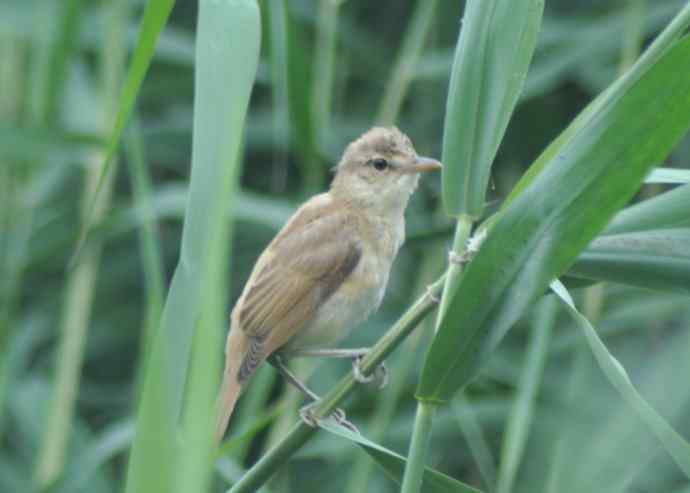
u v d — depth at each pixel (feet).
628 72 17.74
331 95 40.88
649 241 18.80
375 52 41.50
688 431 35.27
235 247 41.98
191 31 43.39
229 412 27.68
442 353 18.56
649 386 36.22
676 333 37.93
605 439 34.53
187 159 41.98
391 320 40.70
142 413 14.89
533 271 18.02
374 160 32.04
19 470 38.86
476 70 19.52
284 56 23.71
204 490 14.14
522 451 36.09
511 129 41.86
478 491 19.74
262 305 29.53
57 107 37.29
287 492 37.68
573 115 41.93
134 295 42.45
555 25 39.32
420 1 38.40
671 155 39.91
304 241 30.60
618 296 37.22
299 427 20.49
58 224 41.73
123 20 39.91
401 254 41.70
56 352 42.37
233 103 16.10
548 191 17.78
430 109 41.42
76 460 32.30
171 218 43.24
